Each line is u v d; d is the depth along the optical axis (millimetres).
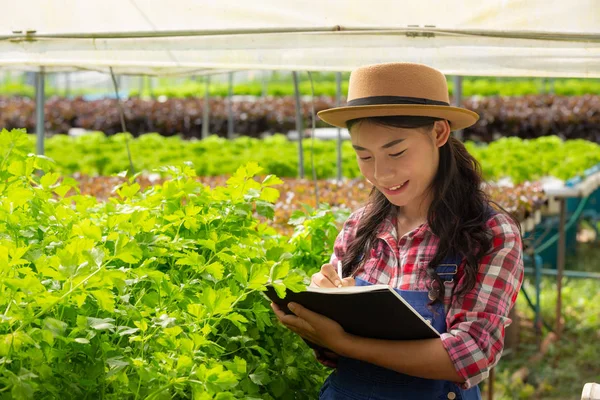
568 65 3283
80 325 1832
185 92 25031
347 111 2139
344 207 5633
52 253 2191
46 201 2391
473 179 2264
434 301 2150
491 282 2105
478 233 2131
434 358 2041
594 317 7312
